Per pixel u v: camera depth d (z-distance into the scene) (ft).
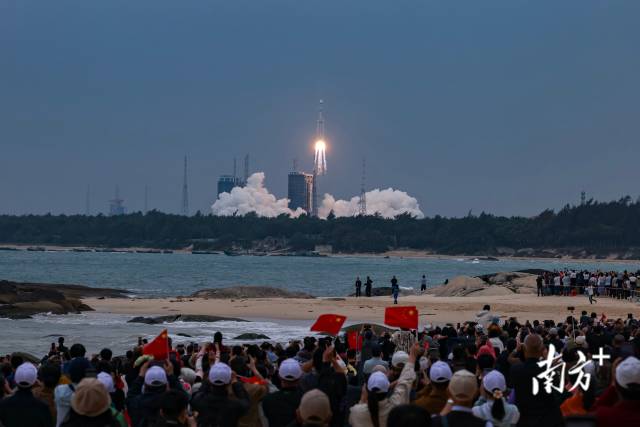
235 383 111.86
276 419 109.40
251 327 523.70
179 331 500.74
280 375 110.63
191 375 148.36
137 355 177.47
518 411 104.88
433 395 107.96
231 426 105.40
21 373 104.78
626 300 630.33
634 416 79.15
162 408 97.71
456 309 602.03
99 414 89.25
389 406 101.91
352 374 181.47
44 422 105.19
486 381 103.71
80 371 116.98
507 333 230.68
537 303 618.44
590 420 79.56
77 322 559.79
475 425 93.09
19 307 617.21
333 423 126.82
